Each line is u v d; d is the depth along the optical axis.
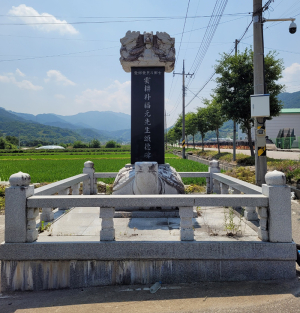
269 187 3.93
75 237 4.29
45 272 3.97
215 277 3.95
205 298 3.50
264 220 4.01
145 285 3.91
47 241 4.04
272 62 18.25
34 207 3.99
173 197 3.98
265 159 9.68
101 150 69.94
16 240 3.98
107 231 4.02
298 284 3.76
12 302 3.62
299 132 39.25
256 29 9.72
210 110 30.97
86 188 8.01
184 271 3.95
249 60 19.31
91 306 3.42
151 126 6.59
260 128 9.65
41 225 4.95
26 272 3.97
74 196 4.04
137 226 4.96
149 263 3.97
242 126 23.08
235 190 6.68
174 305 3.37
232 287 3.76
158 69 6.57
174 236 4.27
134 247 3.92
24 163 27.56
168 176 6.04
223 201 3.96
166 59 6.34
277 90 18.81
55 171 18.34
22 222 3.97
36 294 3.83
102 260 3.95
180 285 3.88
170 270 3.95
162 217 5.58
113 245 3.93
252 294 3.55
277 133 39.62
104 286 3.94
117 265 3.96
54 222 5.33
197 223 5.16
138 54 6.36
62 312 3.31
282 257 3.88
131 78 6.60
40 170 19.48
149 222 5.23
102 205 3.99
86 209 6.45
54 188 5.25
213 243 3.92
